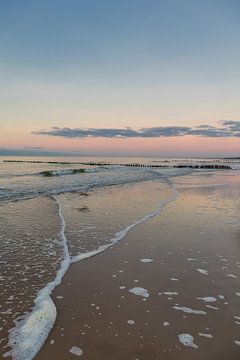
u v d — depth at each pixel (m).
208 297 5.12
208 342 3.90
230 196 16.94
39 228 9.43
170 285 5.57
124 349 3.74
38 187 19.86
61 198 15.57
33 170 38.41
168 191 19.06
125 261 6.76
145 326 4.24
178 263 6.64
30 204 13.52
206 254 7.21
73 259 6.86
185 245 7.87
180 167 68.06
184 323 4.33
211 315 4.55
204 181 27.28
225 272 6.17
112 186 21.86
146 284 5.61
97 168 48.66
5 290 5.29
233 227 9.71
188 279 5.83
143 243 8.04
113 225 9.95
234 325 4.30
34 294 5.16
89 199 15.41
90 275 5.99
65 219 10.73
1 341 3.85
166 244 7.95
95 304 4.85
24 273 6.04
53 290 5.32
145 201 14.92
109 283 5.63
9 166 50.81
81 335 4.01
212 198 16.08
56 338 3.94
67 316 4.47
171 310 4.68
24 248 7.55
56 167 50.28
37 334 4.00
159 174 37.47
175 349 3.75
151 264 6.58
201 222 10.37
